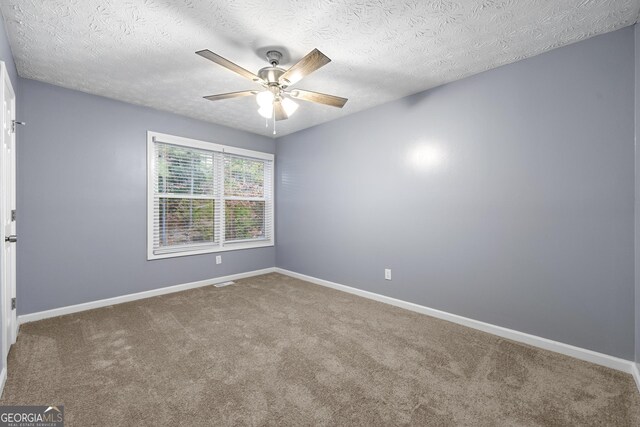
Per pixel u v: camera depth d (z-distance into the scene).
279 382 1.74
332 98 2.27
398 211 3.06
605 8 1.68
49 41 2.02
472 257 2.53
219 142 3.96
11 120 2.15
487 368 1.90
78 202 2.88
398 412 1.50
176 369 1.87
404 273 3.02
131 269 3.24
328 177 3.81
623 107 1.86
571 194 2.04
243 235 4.34
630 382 1.75
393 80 2.62
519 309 2.28
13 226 2.25
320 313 2.87
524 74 2.24
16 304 2.41
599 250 1.94
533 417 1.47
